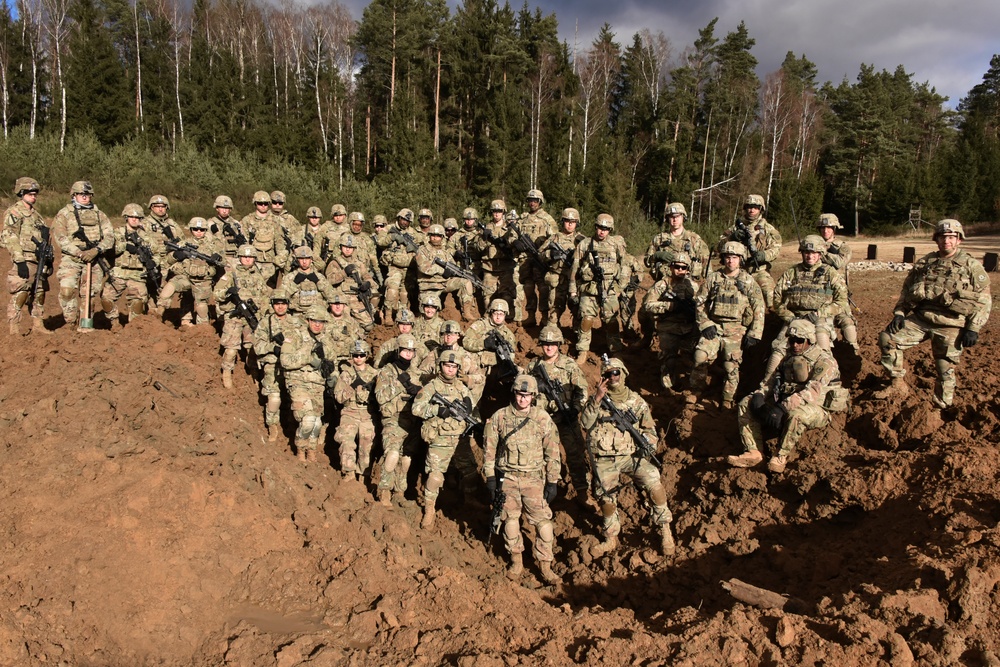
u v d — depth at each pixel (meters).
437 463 8.77
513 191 41.06
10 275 10.78
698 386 10.40
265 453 8.58
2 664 5.07
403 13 48.69
